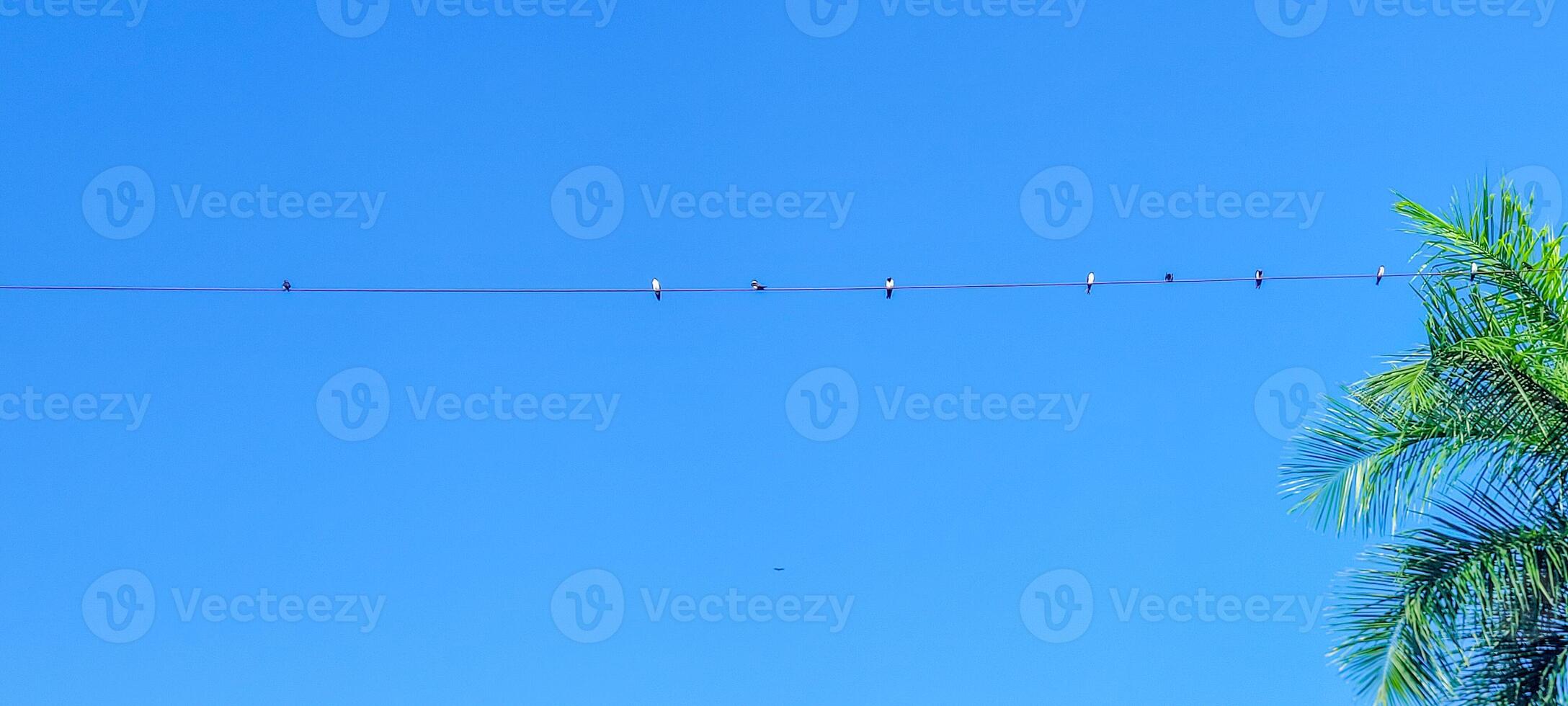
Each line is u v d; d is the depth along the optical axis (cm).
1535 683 1133
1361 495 1202
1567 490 1155
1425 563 1162
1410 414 1202
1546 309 1183
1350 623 1164
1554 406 1156
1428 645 1132
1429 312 1201
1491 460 1182
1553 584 1132
